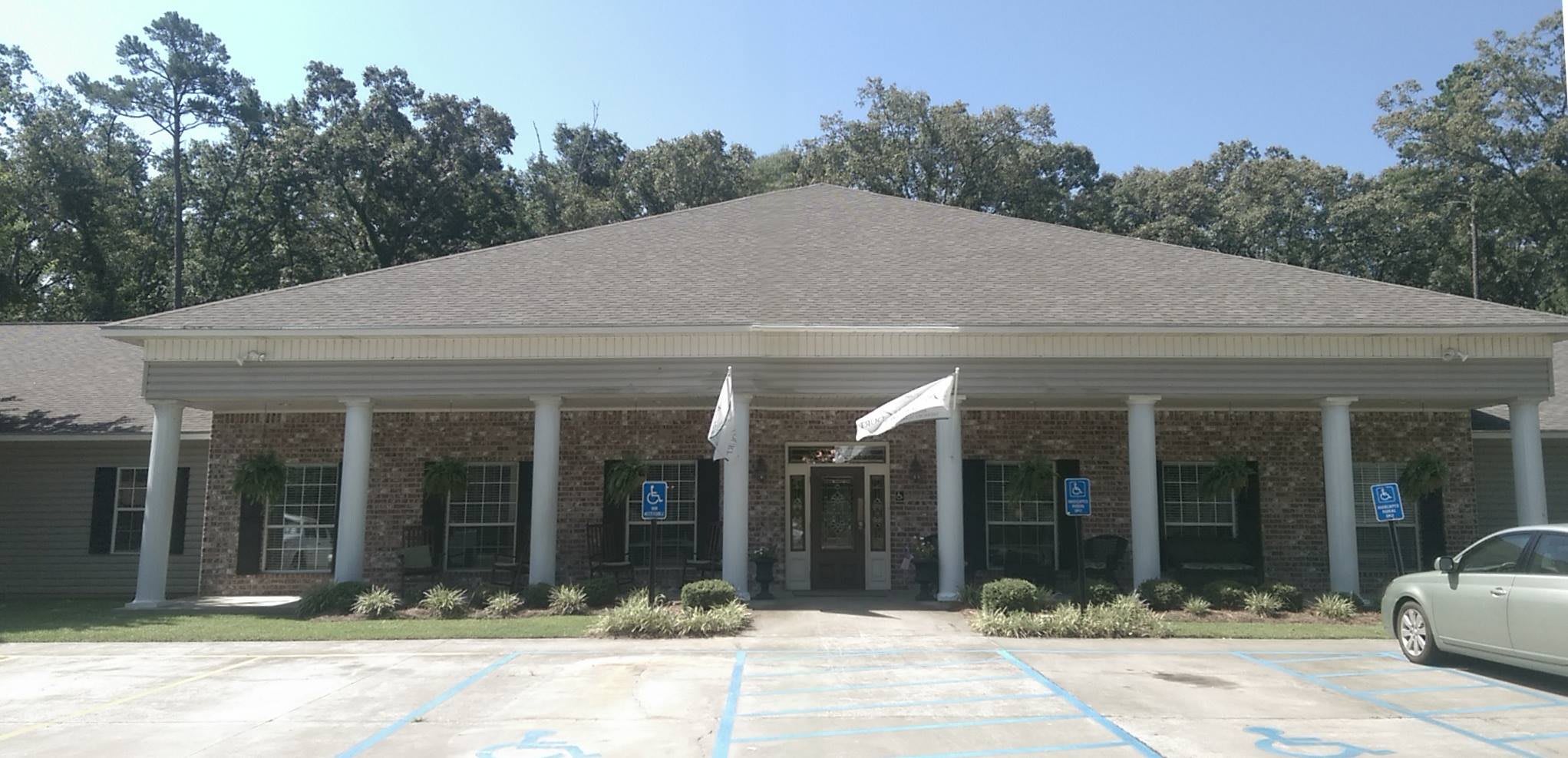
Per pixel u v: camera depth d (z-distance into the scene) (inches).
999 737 304.8
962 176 1908.2
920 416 551.5
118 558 790.5
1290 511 733.9
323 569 742.5
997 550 736.3
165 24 1727.4
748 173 2122.3
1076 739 302.4
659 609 524.7
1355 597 602.2
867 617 567.5
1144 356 631.8
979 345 631.2
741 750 291.1
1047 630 506.0
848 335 628.4
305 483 753.6
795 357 628.4
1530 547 379.6
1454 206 1697.8
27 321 1558.8
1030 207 1902.1
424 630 527.2
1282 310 639.8
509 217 1936.5
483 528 743.1
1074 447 741.9
